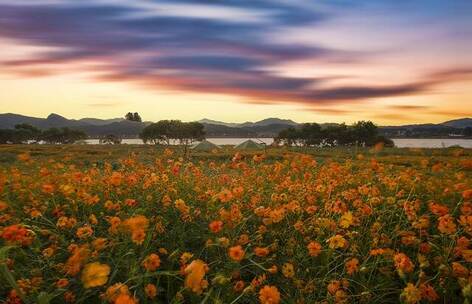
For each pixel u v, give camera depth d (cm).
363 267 397
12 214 571
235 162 1038
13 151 6169
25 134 18388
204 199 690
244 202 700
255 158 1077
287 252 484
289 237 539
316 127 14875
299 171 1090
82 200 637
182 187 823
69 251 427
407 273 421
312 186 790
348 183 920
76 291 360
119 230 414
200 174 937
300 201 679
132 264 352
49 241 460
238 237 491
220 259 443
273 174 1007
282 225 597
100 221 587
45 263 409
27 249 476
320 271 422
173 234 526
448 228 446
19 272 373
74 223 499
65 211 651
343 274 433
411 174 957
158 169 1045
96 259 371
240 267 405
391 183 790
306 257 470
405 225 558
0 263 276
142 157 1391
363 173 993
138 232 353
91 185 771
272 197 677
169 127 17150
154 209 641
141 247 440
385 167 1067
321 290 393
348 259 445
